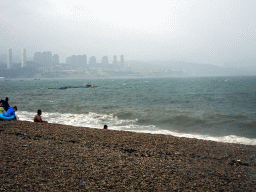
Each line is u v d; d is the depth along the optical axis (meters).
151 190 4.57
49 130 10.55
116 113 22.95
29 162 5.77
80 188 4.45
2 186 4.23
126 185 4.75
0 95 53.16
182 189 4.70
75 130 10.85
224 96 46.34
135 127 16.48
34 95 53.41
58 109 26.55
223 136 13.68
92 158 6.53
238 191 4.72
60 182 4.67
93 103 34.19
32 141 8.30
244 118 19.58
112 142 8.77
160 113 22.81
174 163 6.50
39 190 4.22
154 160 6.70
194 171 5.86
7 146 7.27
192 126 16.73
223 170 6.05
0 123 11.98
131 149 7.88
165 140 9.42
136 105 31.14
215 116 20.66
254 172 5.96
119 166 5.94
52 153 6.79
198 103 33.47
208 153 7.73
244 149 8.37
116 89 84.06
